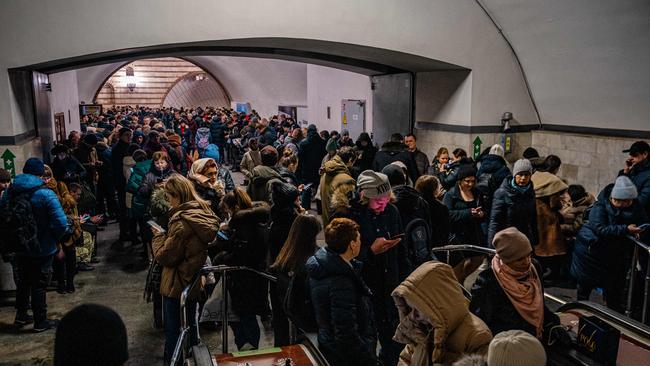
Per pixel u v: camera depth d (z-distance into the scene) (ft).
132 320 19.69
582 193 22.27
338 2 28.53
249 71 84.12
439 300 8.34
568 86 27.99
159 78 109.09
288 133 50.96
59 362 4.98
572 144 28.63
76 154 33.30
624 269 17.44
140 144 38.96
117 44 26.37
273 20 27.94
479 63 30.37
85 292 22.45
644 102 24.40
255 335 15.20
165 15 26.78
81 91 91.86
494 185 21.12
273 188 14.93
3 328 18.93
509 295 9.89
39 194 17.89
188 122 69.41
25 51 24.91
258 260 14.94
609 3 22.70
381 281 13.67
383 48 29.35
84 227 25.64
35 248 17.65
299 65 72.28
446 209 16.37
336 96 52.65
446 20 29.71
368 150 32.55
